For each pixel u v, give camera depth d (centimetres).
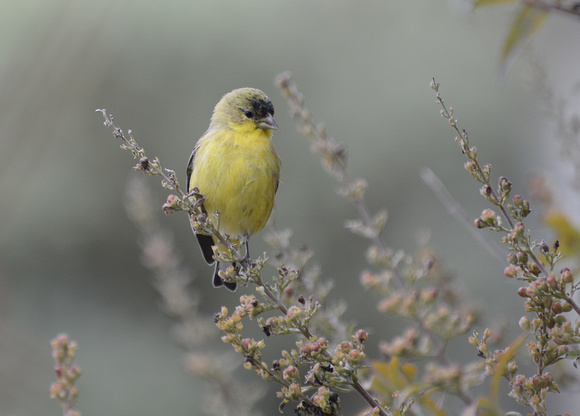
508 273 408
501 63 515
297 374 423
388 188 1750
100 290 1741
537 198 644
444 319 578
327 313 588
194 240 1753
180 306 862
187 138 1761
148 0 1723
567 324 392
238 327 434
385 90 1788
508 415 411
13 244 1639
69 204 1678
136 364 1652
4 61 812
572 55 966
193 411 1582
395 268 638
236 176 758
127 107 1717
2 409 999
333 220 1730
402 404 421
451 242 1658
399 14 1817
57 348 482
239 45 1800
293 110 682
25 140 807
